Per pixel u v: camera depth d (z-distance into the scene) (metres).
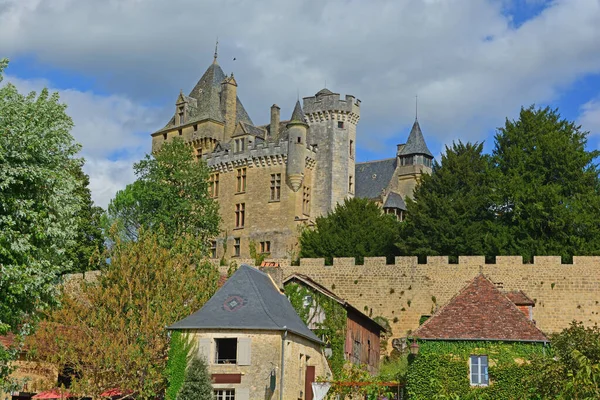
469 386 35.38
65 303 38.25
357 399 37.62
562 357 31.42
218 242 75.62
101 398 37.09
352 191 78.31
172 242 46.72
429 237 59.31
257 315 35.91
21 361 37.53
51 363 37.50
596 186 62.03
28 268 29.62
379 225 64.56
